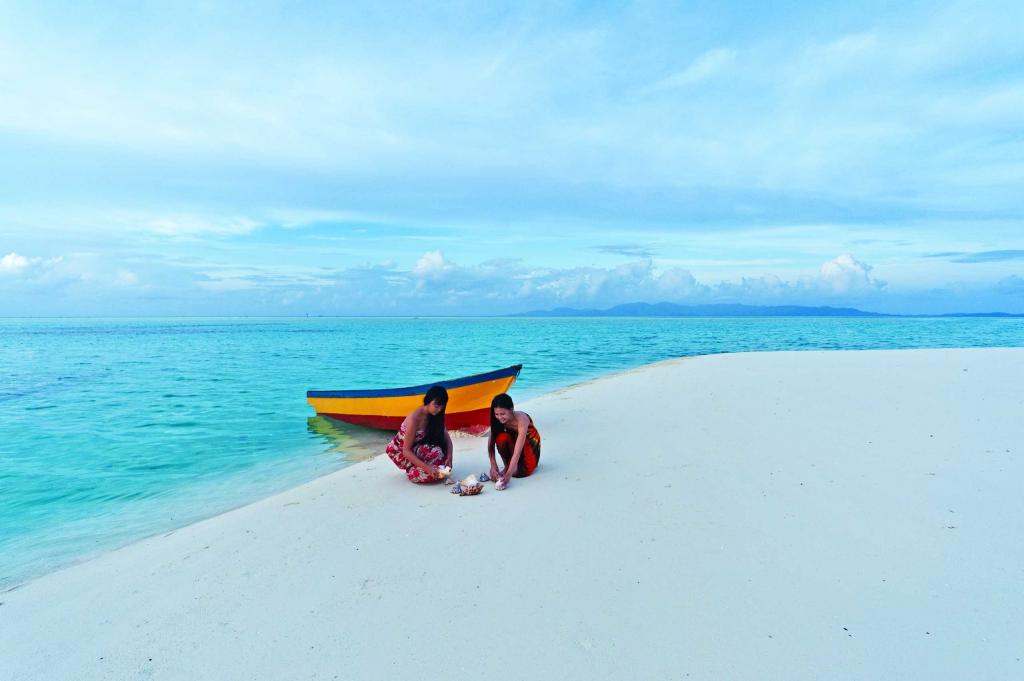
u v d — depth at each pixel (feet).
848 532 14.24
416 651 10.14
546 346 131.23
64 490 25.16
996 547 13.14
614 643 10.04
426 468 20.06
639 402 35.88
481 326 351.87
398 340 164.25
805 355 70.13
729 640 9.98
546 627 10.66
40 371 77.82
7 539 19.43
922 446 21.95
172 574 14.39
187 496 24.22
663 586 11.97
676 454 22.38
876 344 135.54
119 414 43.68
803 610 10.84
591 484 19.16
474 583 12.55
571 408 34.71
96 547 18.58
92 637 11.54
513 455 19.30
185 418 41.91
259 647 10.66
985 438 22.82
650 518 15.79
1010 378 40.78
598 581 12.32
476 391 31.55
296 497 20.26
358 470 23.77
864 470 19.17
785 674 9.04
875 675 8.94
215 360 95.40
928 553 12.96
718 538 14.21
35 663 10.71
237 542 16.22
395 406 34.76
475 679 9.25
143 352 117.80
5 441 34.76
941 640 9.77
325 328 312.29
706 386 41.81
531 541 14.66
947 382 39.45
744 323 408.87
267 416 42.70
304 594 12.61
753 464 20.42
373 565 13.83
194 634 11.32
